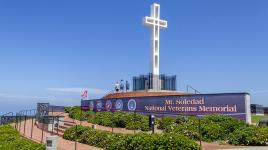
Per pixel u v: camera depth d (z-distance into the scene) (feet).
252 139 64.54
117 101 125.18
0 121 124.57
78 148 66.74
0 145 69.10
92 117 112.27
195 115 93.91
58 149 65.21
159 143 51.49
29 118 133.59
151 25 146.10
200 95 93.50
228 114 86.38
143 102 112.47
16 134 85.46
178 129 75.92
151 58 145.48
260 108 126.93
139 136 55.88
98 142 68.69
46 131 98.27
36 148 62.13
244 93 83.97
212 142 69.31
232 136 67.26
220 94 88.79
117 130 90.68
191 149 51.29
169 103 102.68
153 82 140.46
